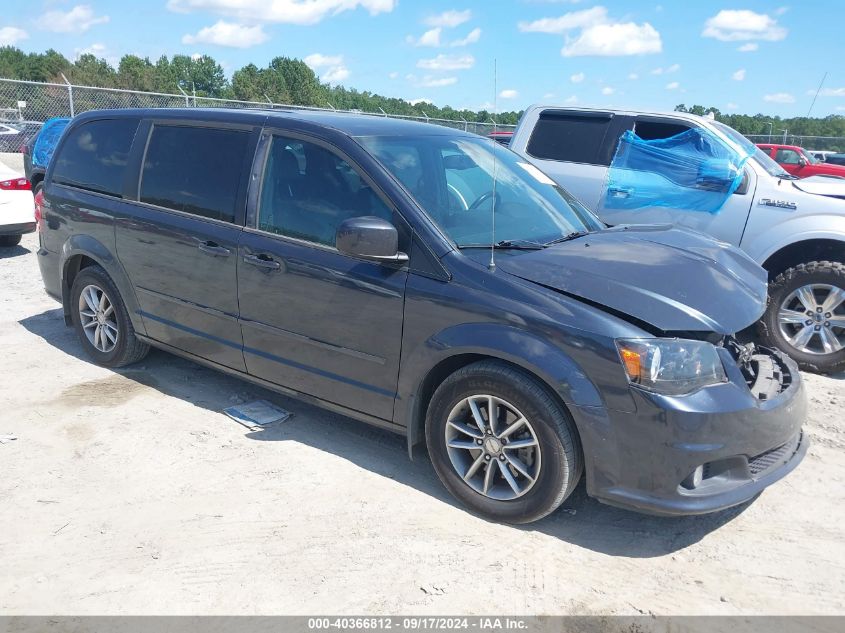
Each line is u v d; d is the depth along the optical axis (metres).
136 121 4.98
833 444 4.38
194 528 3.38
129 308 4.96
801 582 3.08
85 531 3.35
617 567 3.16
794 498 3.77
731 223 6.09
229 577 3.04
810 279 5.56
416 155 4.02
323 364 3.93
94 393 4.93
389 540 3.31
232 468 3.95
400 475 3.91
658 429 2.98
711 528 3.48
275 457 4.08
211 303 4.40
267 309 4.10
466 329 3.33
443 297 3.41
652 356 2.99
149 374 5.29
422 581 3.03
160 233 4.59
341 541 3.30
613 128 6.78
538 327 3.17
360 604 2.88
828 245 5.82
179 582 3.00
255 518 3.47
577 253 3.59
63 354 5.70
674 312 3.14
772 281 5.90
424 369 3.50
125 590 2.95
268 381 4.28
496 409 3.37
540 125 7.16
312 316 3.89
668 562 3.21
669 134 6.56
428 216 3.59
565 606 2.90
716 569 3.16
